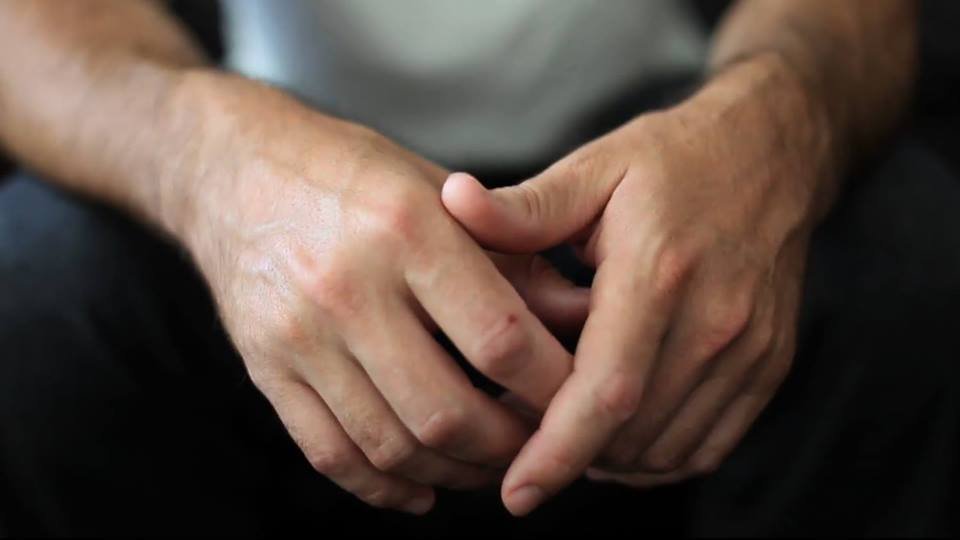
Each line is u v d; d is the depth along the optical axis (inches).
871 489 26.9
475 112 30.7
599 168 22.7
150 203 25.4
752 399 23.8
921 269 26.1
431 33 29.9
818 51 27.7
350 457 22.6
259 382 22.8
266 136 23.5
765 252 23.3
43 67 27.2
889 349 25.9
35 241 26.2
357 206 21.7
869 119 28.1
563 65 30.5
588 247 23.0
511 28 30.0
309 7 29.7
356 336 21.5
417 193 21.6
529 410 22.5
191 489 26.8
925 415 26.2
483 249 22.2
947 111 39.5
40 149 27.0
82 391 25.4
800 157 25.0
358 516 28.5
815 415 26.6
